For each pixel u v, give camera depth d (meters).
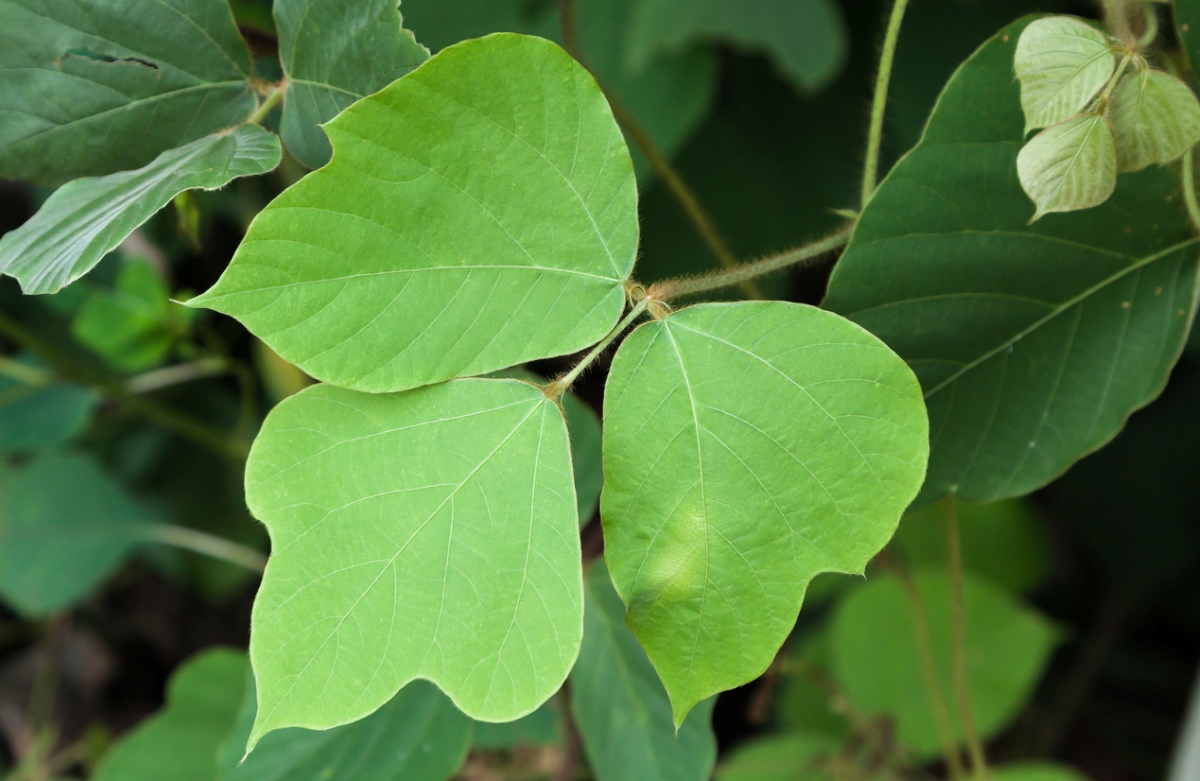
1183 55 0.89
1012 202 0.86
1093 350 0.88
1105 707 2.18
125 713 2.01
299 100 0.85
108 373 1.68
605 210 0.80
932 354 0.88
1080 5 1.44
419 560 0.80
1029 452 0.89
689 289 0.83
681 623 0.81
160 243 1.51
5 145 0.85
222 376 1.77
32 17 0.85
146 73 0.85
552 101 0.79
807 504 0.80
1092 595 2.16
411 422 0.80
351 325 0.79
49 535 1.57
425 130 0.78
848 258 0.86
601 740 0.98
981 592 1.48
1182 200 0.87
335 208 0.78
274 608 0.79
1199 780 1.48
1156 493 1.86
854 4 1.63
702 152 1.76
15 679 2.02
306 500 0.79
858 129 1.70
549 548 0.80
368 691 0.79
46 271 0.80
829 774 1.49
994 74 0.85
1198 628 2.04
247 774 0.95
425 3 1.32
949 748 1.37
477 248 0.80
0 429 1.44
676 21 1.46
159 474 1.71
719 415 0.80
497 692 0.79
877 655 1.50
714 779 1.51
